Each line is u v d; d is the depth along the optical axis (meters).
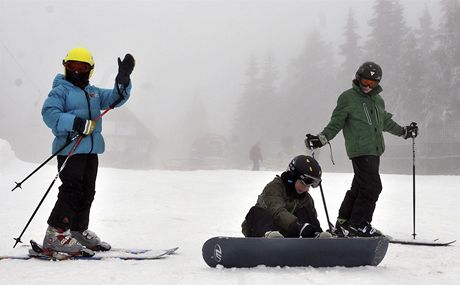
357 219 5.21
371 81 5.23
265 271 3.28
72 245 4.05
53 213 4.09
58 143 4.28
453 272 3.62
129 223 6.82
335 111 5.30
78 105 4.35
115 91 4.53
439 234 6.16
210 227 6.59
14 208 8.08
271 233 3.48
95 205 8.91
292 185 3.89
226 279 3.08
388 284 3.00
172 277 3.23
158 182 13.84
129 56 4.55
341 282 3.00
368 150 5.22
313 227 3.59
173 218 7.47
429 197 10.84
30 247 4.46
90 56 4.43
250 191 12.16
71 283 3.09
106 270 3.50
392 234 5.94
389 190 12.27
